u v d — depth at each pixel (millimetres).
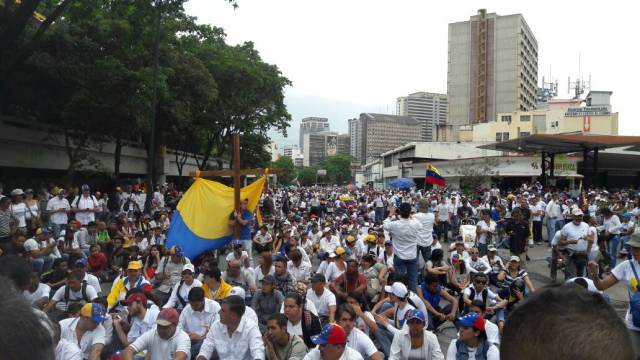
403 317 7699
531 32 107438
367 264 10164
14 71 19156
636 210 15766
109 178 32438
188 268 8195
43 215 17266
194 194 11633
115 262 13664
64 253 12922
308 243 15156
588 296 1185
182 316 7148
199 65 28016
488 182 47469
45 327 1140
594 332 1083
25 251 11273
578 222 11188
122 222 15797
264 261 9734
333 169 163500
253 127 39594
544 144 33188
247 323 6090
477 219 20203
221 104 34031
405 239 8805
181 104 26375
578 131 69500
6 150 22469
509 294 8938
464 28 105312
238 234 11344
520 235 13539
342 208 30281
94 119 20984
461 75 105312
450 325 9727
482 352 5578
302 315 6918
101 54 20203
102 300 7191
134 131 23484
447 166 53406
